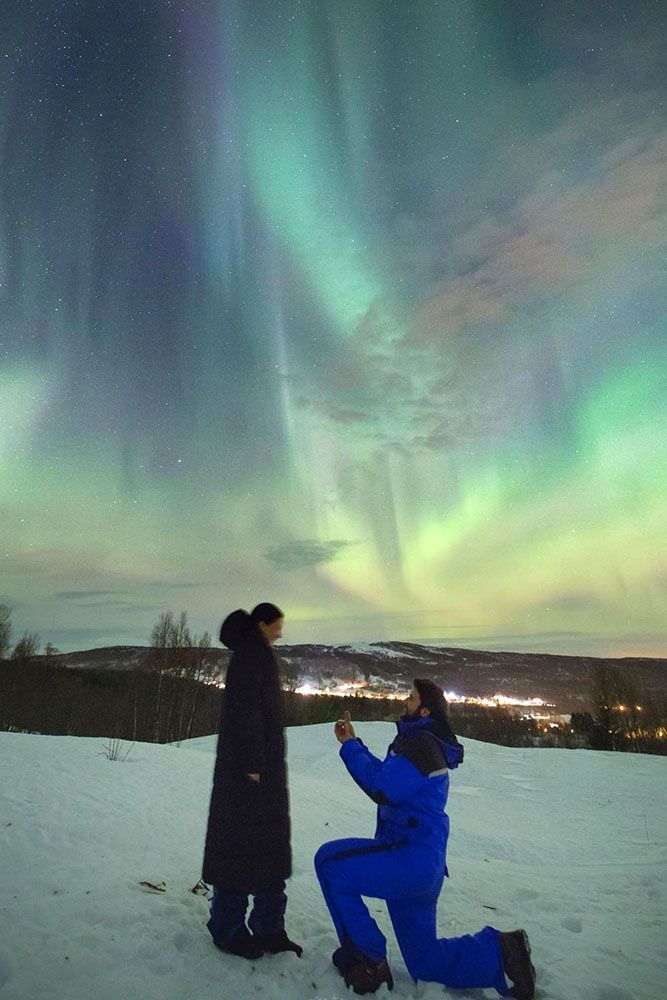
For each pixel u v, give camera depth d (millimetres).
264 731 3480
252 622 3648
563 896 5754
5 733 11844
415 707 3477
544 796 15883
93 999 2777
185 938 3502
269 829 3354
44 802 6445
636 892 6129
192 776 9867
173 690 41812
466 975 3062
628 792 16625
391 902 3152
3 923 3377
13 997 2709
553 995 3238
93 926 3512
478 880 6066
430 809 3162
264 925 3389
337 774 17969
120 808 6785
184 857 5258
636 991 3430
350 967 3098
